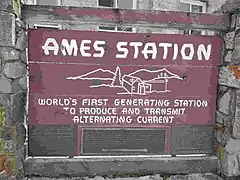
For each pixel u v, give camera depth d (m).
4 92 2.84
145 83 3.41
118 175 3.40
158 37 3.37
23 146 3.20
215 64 3.49
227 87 3.37
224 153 3.37
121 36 3.32
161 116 3.47
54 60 3.27
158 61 3.40
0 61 2.79
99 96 3.36
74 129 3.36
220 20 3.33
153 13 3.24
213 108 3.54
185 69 3.45
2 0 2.71
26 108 3.26
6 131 2.87
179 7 7.29
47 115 3.31
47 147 3.34
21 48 3.04
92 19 3.15
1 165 2.84
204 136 3.55
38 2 5.84
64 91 3.31
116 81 3.36
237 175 3.28
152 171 3.45
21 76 3.07
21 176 3.15
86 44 3.29
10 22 2.75
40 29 3.21
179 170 3.49
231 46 3.31
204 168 3.52
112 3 6.60
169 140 3.50
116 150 3.44
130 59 3.36
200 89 3.49
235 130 3.21
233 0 3.16
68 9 3.11
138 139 3.46
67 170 3.33
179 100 3.47
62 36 3.25
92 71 3.32
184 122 3.51
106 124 3.40
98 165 3.37
